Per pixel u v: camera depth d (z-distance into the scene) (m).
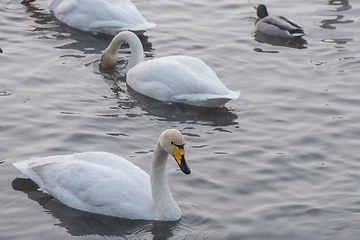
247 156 13.06
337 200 11.17
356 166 12.66
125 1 22.06
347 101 16.36
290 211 10.76
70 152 12.73
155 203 10.42
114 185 10.48
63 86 16.61
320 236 9.96
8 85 16.19
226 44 20.66
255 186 11.73
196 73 16.36
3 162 12.12
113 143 13.37
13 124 13.92
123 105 15.75
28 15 22.09
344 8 24.73
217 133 14.34
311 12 24.30
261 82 17.66
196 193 11.38
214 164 12.61
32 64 17.84
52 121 14.27
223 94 15.73
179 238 9.84
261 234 9.99
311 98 16.56
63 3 21.62
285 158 12.98
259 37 21.61
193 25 22.34
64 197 10.70
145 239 9.80
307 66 18.95
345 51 20.23
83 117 14.68
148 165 12.33
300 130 14.55
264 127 14.74
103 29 21.03
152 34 21.16
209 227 10.20
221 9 24.41
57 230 9.94
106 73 17.98
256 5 25.05
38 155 12.48
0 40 19.47
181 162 9.75
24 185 11.36
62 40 20.08
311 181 11.99
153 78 16.42
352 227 10.24
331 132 14.41
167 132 9.94
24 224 10.07
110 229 10.05
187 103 16.09
